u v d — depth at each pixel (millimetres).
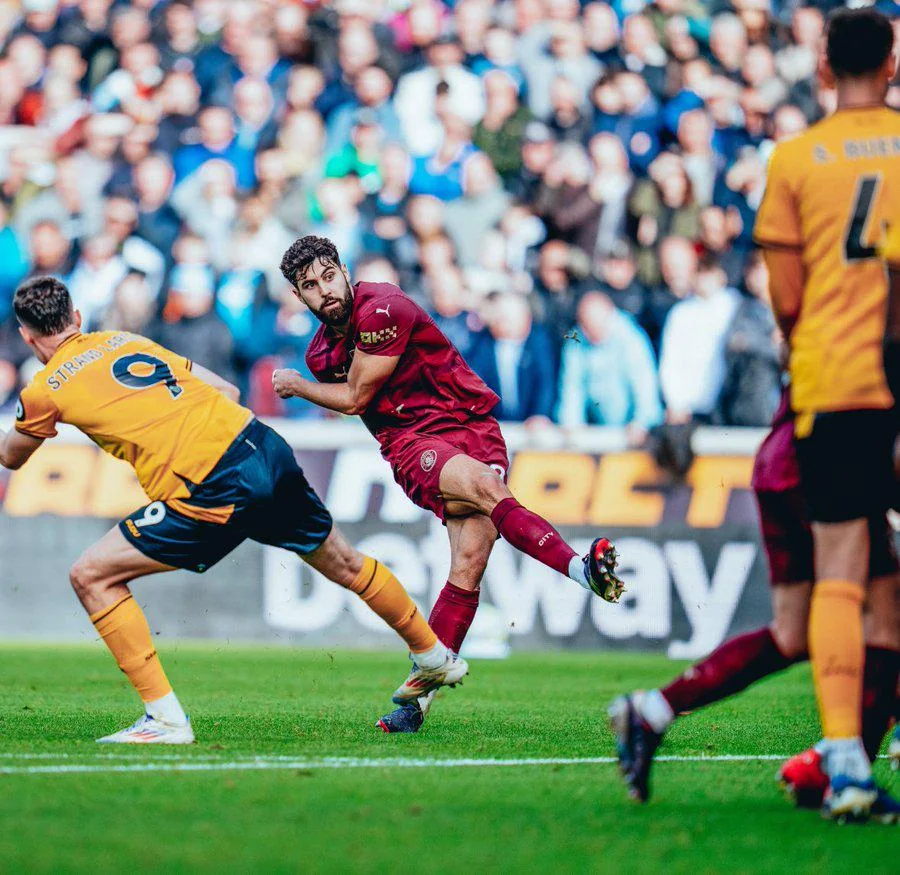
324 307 16812
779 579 11664
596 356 35031
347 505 32000
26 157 41594
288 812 10812
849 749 10633
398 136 41031
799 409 11094
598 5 42844
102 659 28125
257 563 32062
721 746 16062
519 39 42469
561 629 31891
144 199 39344
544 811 11094
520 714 19500
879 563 11570
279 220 38625
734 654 11391
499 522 16734
